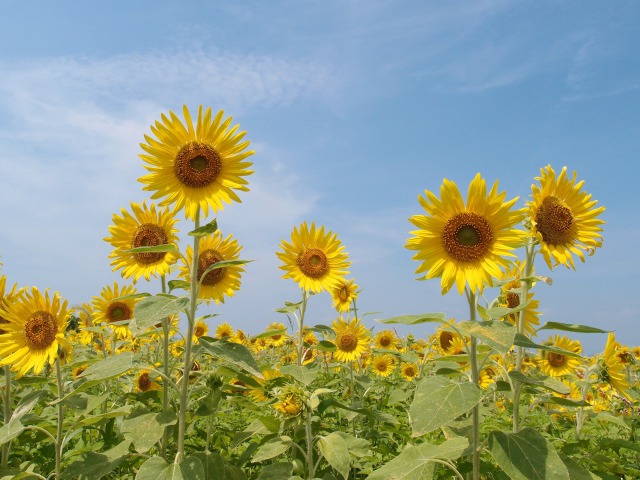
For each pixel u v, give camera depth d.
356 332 2.10
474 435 0.85
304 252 1.82
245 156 1.12
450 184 0.90
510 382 1.03
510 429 1.47
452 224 0.90
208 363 1.85
